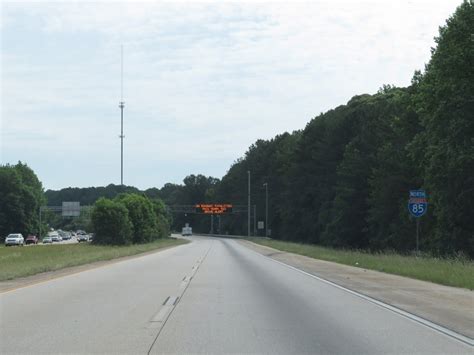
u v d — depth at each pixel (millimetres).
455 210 40625
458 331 11352
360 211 70062
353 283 21797
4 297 16891
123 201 93188
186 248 70438
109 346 9781
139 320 12625
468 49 39594
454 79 40438
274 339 10523
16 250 57719
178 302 15891
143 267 32125
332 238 74188
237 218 166625
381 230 58969
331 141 87750
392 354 9297
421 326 11945
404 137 56375
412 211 30062
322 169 90625
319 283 22078
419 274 23266
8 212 124562
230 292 18703
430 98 42750
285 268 31422
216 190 194375
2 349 9539
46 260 36781
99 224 82875
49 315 13289
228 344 10023
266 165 154875
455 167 39250
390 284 21016
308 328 11742
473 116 39656
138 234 92750
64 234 143750
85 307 14719
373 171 60719
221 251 59656
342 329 11633
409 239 51781
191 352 9359
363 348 9766
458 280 20125
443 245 41469
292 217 104625
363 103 84438
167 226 138250
